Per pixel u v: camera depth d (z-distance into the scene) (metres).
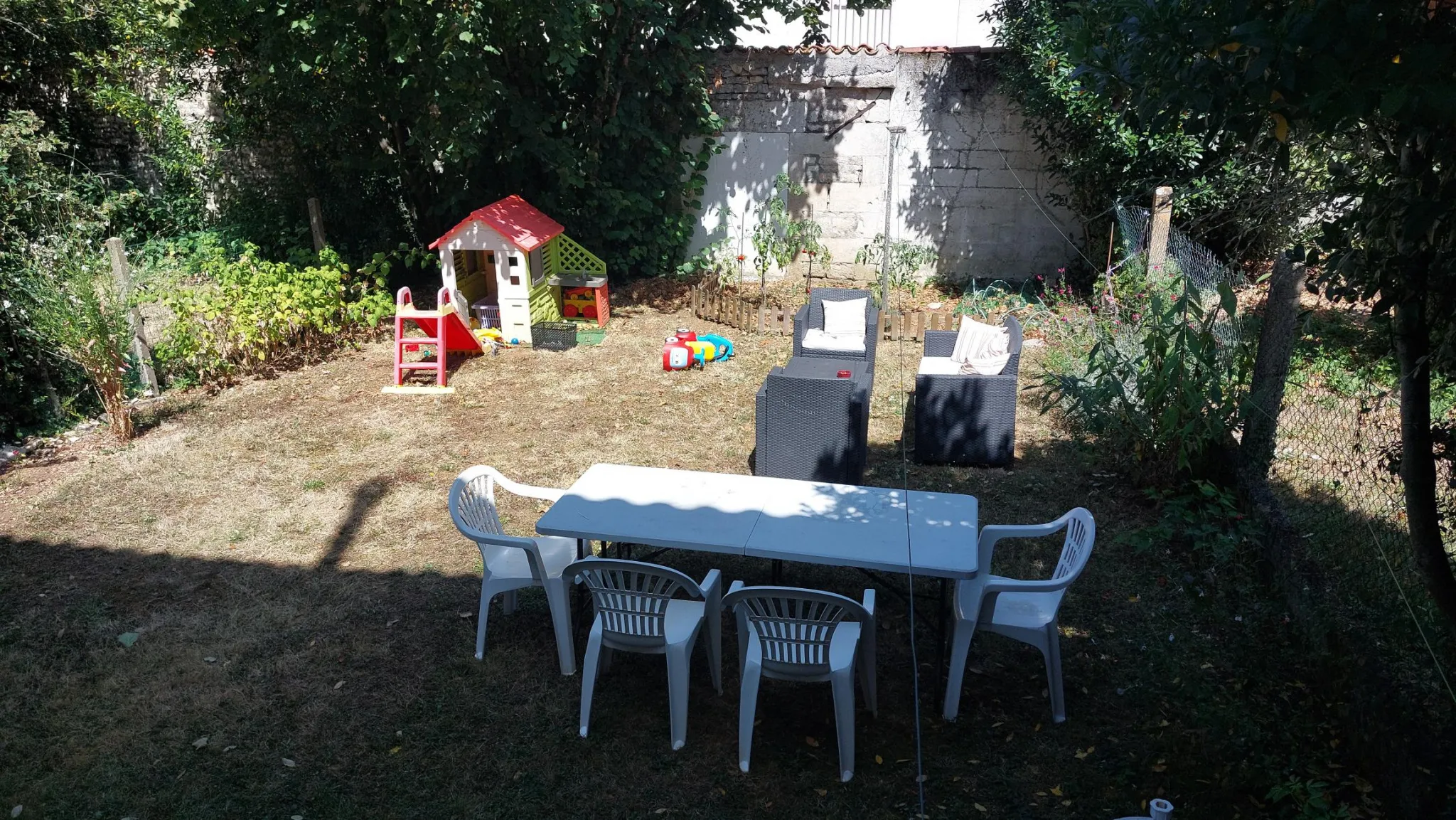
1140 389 6.21
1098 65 2.83
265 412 8.06
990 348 7.41
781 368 6.85
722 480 5.06
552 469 6.90
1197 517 5.77
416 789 3.80
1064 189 12.01
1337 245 3.17
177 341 8.48
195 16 9.91
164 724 4.19
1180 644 4.68
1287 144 2.57
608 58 10.81
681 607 4.28
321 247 11.20
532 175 11.85
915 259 12.36
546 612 5.09
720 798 3.76
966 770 3.89
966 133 12.09
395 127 11.48
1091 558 5.52
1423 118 2.31
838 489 4.95
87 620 4.97
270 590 5.30
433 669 4.59
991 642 4.80
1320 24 2.18
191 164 13.76
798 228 12.58
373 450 7.27
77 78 12.87
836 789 3.80
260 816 3.66
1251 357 5.85
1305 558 4.77
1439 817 3.19
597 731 4.15
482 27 9.28
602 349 9.83
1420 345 3.07
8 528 5.98
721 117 12.54
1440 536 3.35
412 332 9.59
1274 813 3.54
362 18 9.52
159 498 6.45
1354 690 3.83
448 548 5.77
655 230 12.52
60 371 7.88
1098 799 3.70
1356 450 4.95
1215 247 9.98
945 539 4.33
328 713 4.27
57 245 7.73
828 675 3.82
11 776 3.86
